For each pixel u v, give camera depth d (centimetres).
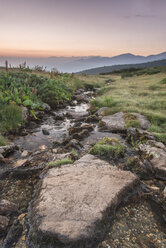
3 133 689
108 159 492
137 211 315
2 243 255
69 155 493
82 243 241
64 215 272
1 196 356
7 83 1232
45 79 1623
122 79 3500
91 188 334
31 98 1111
